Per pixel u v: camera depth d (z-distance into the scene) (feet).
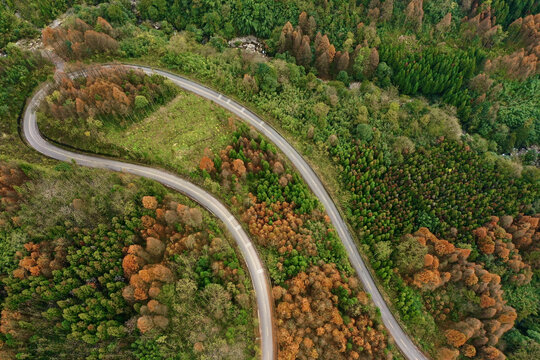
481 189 417.69
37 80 401.29
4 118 375.45
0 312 264.93
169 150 374.02
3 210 309.63
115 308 272.51
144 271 269.23
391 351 320.29
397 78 502.38
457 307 351.87
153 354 260.62
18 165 332.60
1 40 422.41
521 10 546.67
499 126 481.05
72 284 276.82
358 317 313.12
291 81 446.60
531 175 424.46
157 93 395.96
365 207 378.94
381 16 528.22
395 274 353.92
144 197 307.17
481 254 380.37
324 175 394.11
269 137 407.03
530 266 385.09
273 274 319.27
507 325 332.80
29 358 254.27
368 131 409.69
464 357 331.16
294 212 349.00
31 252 288.71
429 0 541.34
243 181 363.35
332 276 318.65
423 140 437.99
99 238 293.64
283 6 506.48
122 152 371.97
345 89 454.40
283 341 287.28
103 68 395.34
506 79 516.32
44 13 449.48
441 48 521.24
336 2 514.27
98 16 447.01
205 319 278.67
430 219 382.83
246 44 512.22
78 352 257.55
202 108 407.03
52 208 308.40
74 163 357.20
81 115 366.02
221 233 332.60
